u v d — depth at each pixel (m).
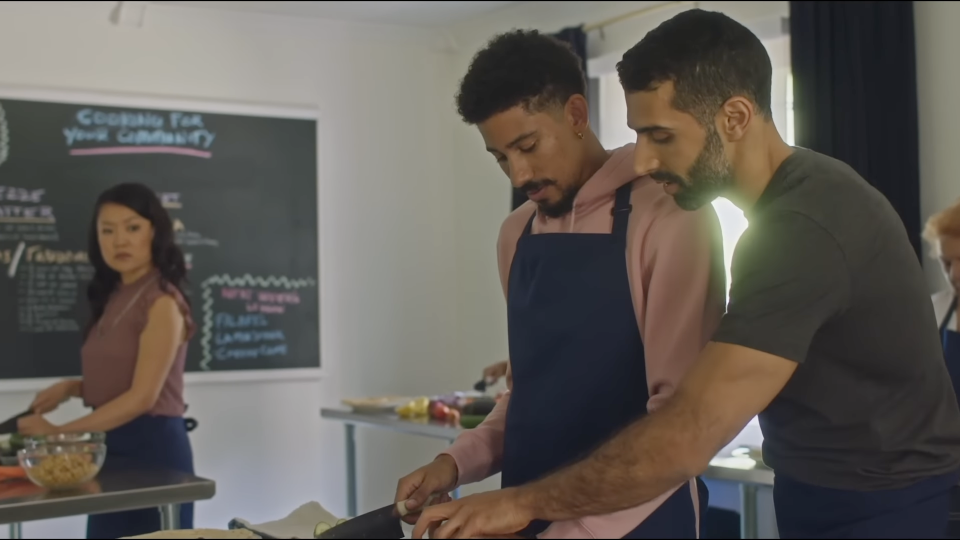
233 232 4.02
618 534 1.23
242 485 4.02
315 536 1.22
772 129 1.22
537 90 1.36
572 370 1.38
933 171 2.91
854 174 1.20
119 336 2.60
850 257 1.11
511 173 1.41
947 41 2.88
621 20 3.74
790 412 1.23
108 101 3.80
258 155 4.07
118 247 2.57
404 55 4.43
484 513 1.17
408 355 4.39
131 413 2.51
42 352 3.68
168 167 3.90
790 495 1.24
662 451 1.09
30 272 3.67
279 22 4.13
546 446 1.40
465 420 3.01
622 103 3.76
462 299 4.47
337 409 3.67
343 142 4.28
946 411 1.20
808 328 1.09
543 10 4.06
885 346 1.15
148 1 3.85
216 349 3.97
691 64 1.15
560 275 1.40
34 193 3.68
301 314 4.14
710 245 1.30
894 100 2.90
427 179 4.47
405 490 1.44
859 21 2.92
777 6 3.27
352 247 4.29
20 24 3.69
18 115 3.66
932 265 2.87
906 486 1.17
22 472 2.27
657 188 1.36
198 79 4.00
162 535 1.36
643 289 1.34
